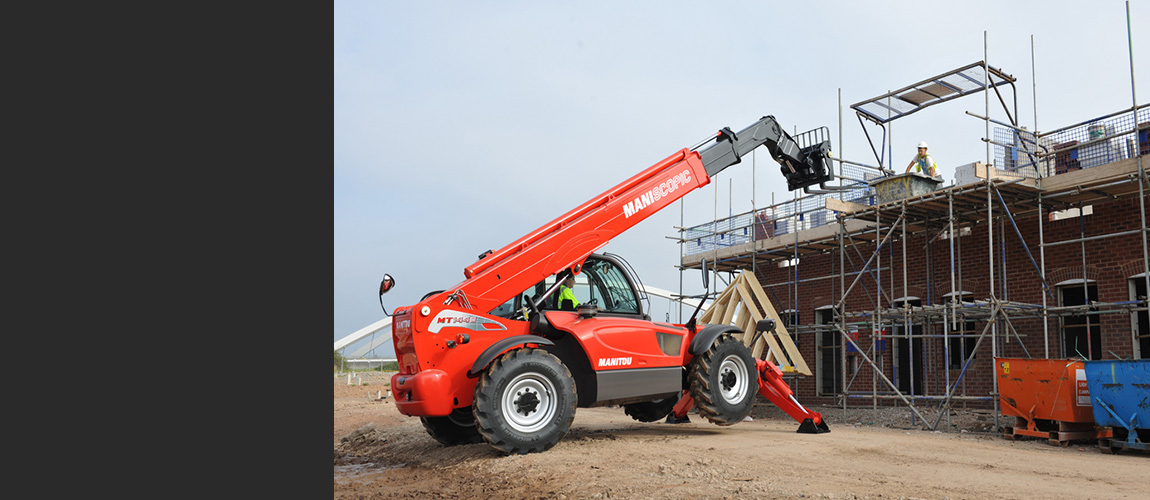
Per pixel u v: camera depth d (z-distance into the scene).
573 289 9.72
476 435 9.98
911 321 14.05
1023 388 10.26
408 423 13.80
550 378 8.46
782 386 10.79
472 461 8.34
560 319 9.02
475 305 8.77
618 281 10.18
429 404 8.16
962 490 6.09
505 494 6.95
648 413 12.14
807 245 16.95
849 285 17.20
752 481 6.59
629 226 9.87
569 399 8.53
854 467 7.32
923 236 15.77
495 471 7.75
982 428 11.76
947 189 12.30
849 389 16.89
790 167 11.70
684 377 10.52
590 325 9.06
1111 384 9.04
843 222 14.53
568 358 9.28
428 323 8.34
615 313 9.93
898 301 16.05
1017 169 12.89
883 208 13.52
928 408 14.45
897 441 9.30
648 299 10.41
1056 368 9.80
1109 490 6.13
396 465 9.51
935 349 15.36
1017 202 12.87
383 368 49.34
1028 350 13.73
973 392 14.59
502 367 8.24
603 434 10.26
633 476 6.90
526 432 8.29
